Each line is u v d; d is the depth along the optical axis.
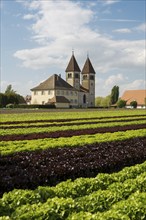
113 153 16.72
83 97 176.88
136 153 16.88
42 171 12.15
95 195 9.43
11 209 8.55
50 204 8.38
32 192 9.52
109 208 8.96
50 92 155.38
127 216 7.90
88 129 30.16
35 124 34.94
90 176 13.42
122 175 12.09
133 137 24.30
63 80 164.38
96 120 42.31
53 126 33.34
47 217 7.82
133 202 8.77
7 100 134.88
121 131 29.03
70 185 10.41
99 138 22.73
